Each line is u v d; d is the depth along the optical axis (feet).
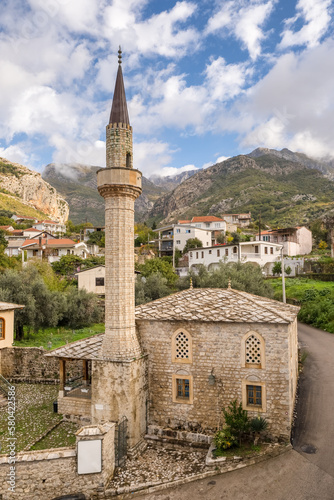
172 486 47.26
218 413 57.52
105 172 58.90
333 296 143.95
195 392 58.95
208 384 58.13
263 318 55.42
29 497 46.50
